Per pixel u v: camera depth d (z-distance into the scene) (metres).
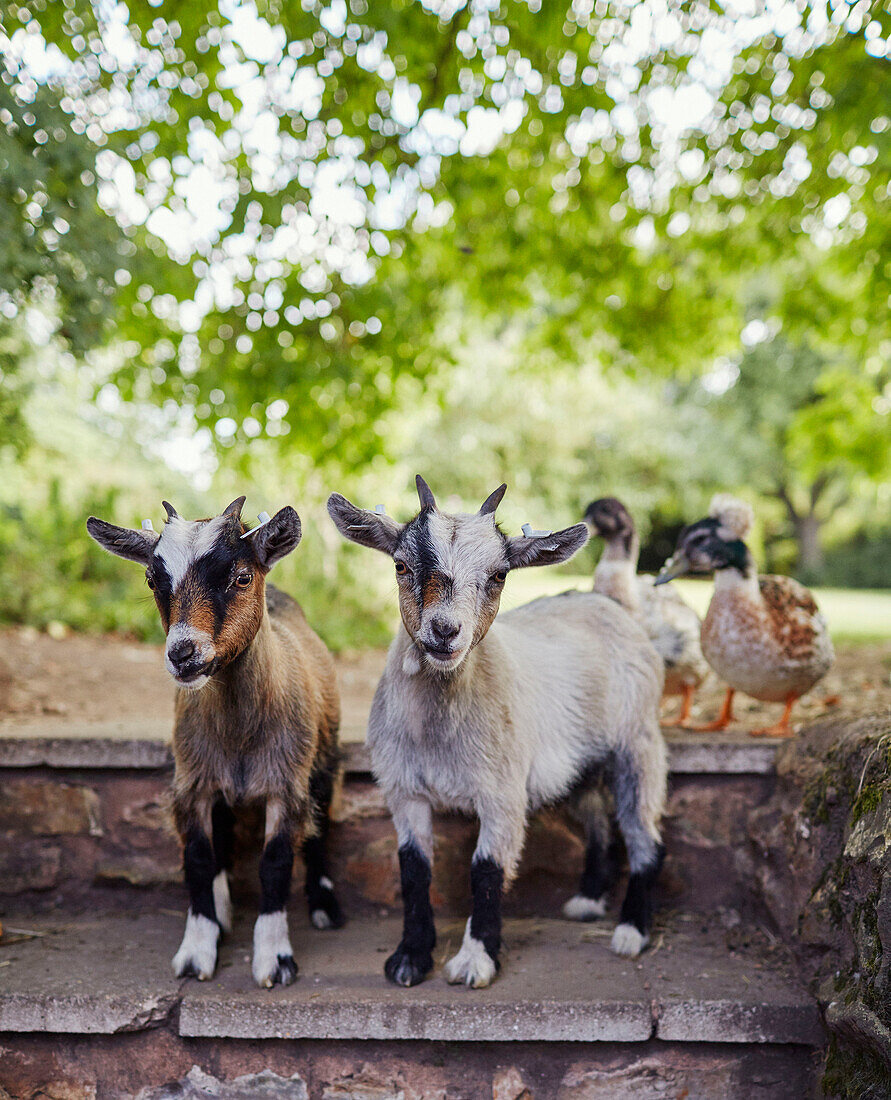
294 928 3.56
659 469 25.47
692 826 3.80
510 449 22.12
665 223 7.60
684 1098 2.90
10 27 5.05
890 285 7.29
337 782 3.68
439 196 7.08
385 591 10.12
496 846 3.03
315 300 6.88
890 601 17.80
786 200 7.14
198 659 2.64
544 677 3.40
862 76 5.74
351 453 7.66
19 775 3.73
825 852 3.07
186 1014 2.83
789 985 3.00
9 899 3.69
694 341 8.64
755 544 27.42
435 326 7.89
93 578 8.39
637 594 4.34
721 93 6.68
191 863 3.12
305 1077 2.90
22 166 4.05
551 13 5.99
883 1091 2.41
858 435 9.80
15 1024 2.85
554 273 8.12
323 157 6.46
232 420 7.02
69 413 12.71
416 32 6.20
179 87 6.37
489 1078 2.89
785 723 4.04
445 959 3.21
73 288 4.46
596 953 3.29
